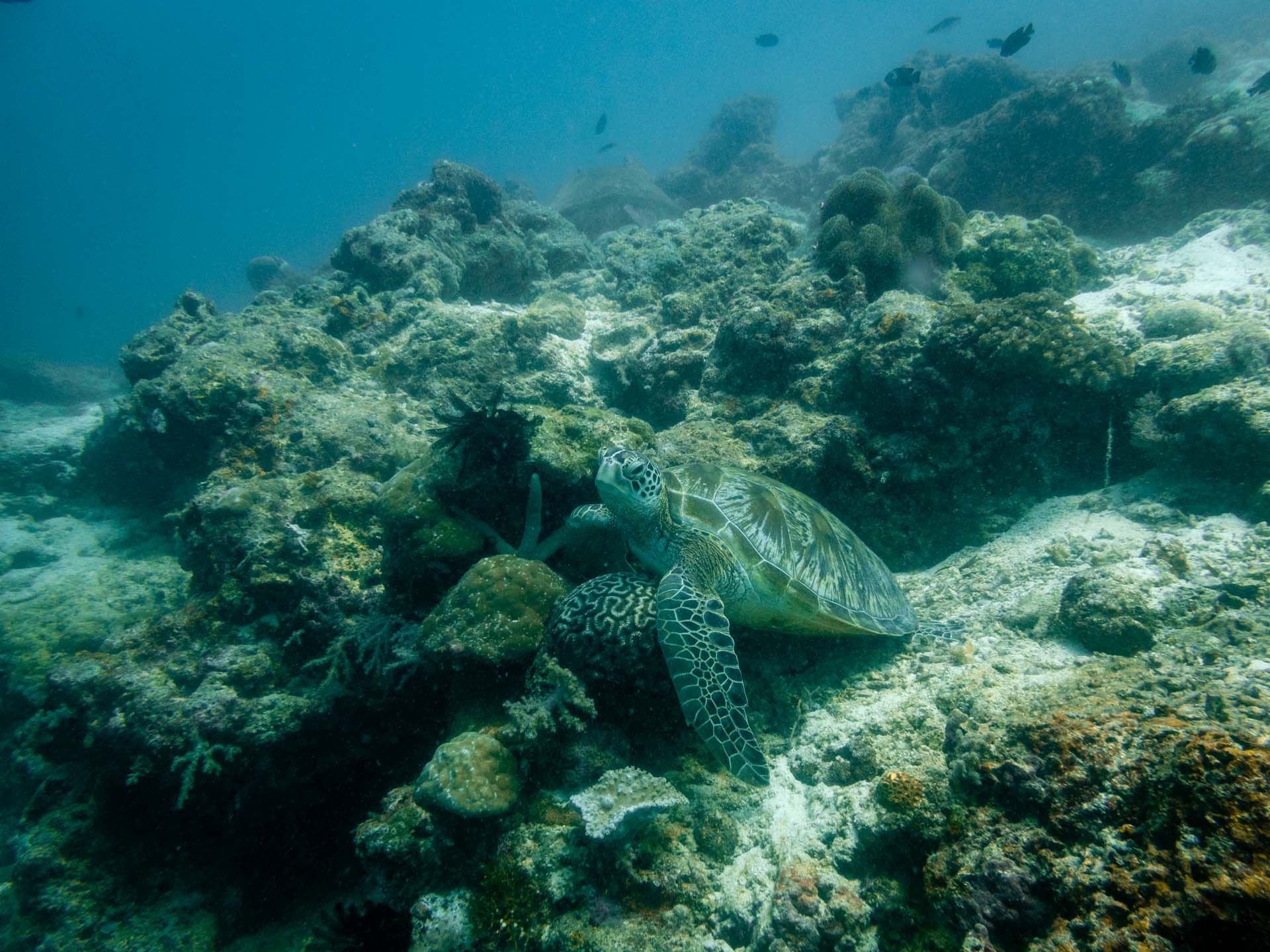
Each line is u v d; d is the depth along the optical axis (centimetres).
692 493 154
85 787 180
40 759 183
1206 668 109
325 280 307
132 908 172
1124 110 398
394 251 291
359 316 266
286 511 183
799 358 204
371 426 220
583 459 168
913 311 188
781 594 144
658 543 153
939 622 156
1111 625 130
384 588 172
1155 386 174
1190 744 87
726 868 121
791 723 142
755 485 158
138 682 164
